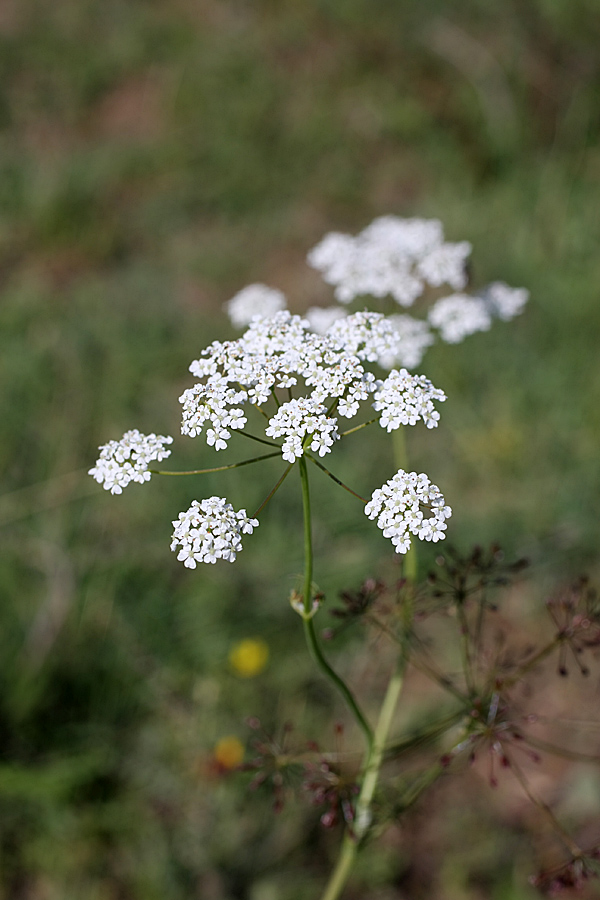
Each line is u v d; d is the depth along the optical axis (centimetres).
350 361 31
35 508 48
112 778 41
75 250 70
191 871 40
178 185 74
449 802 41
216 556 30
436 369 53
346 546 46
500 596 44
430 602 42
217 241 70
